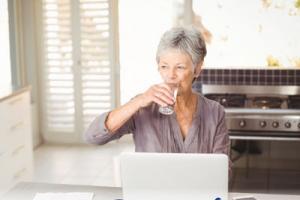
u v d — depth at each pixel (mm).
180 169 1426
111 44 4969
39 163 4586
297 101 3707
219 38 4012
